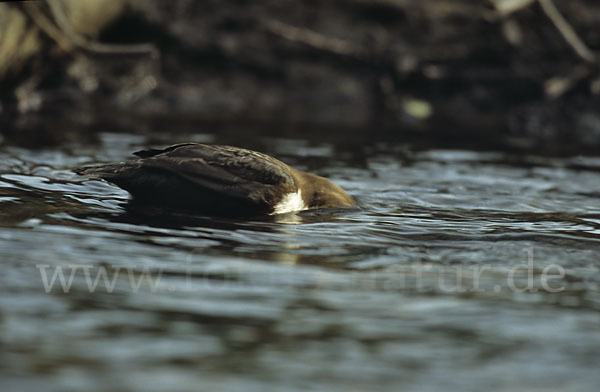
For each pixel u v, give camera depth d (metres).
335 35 22.70
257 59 22.20
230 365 5.88
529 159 15.95
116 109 19.50
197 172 10.03
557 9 22.91
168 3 22.34
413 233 9.84
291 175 10.59
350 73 22.45
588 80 21.77
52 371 5.56
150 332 6.37
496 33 22.59
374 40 22.72
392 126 19.44
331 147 16.06
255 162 10.40
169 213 10.00
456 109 21.88
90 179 11.58
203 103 20.97
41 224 9.10
